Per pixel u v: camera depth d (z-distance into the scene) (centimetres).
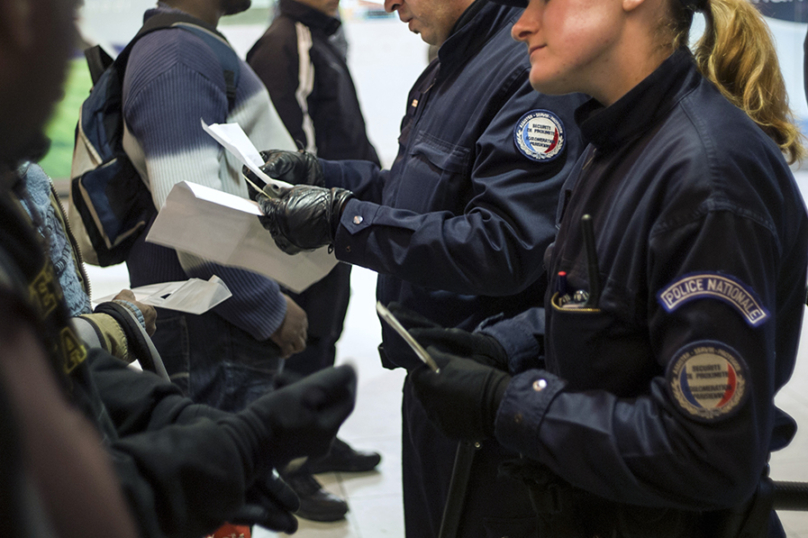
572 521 93
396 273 125
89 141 155
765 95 96
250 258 133
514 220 123
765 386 78
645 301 86
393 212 125
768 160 85
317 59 264
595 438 82
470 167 137
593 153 102
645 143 89
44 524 36
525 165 126
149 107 144
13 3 39
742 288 76
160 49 147
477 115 135
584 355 90
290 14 263
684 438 77
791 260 91
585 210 93
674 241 80
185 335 153
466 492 123
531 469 95
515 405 87
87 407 64
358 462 254
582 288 92
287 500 84
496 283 122
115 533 42
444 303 141
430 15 144
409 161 144
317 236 125
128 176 156
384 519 228
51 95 42
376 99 599
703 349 76
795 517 220
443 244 121
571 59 90
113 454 68
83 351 63
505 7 140
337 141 272
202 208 125
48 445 39
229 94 155
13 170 48
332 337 247
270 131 168
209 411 87
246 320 153
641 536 91
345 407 80
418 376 94
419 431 143
